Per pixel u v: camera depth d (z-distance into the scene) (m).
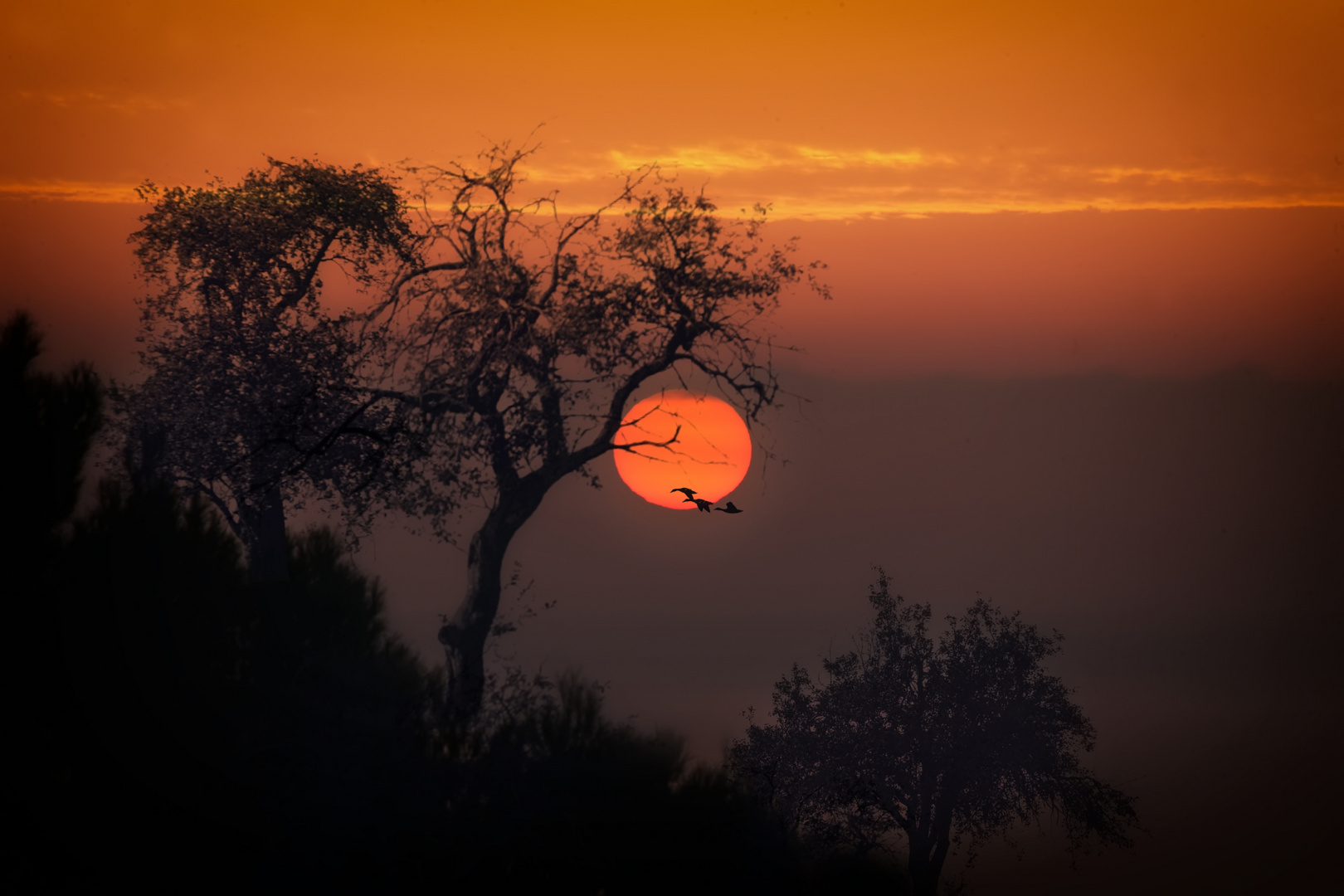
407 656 28.33
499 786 22.14
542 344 27.05
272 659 22.39
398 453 27.91
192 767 19.42
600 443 28.31
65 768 18.19
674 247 27.64
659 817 23.39
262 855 19.08
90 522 20.34
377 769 21.36
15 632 18.19
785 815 26.45
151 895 17.58
